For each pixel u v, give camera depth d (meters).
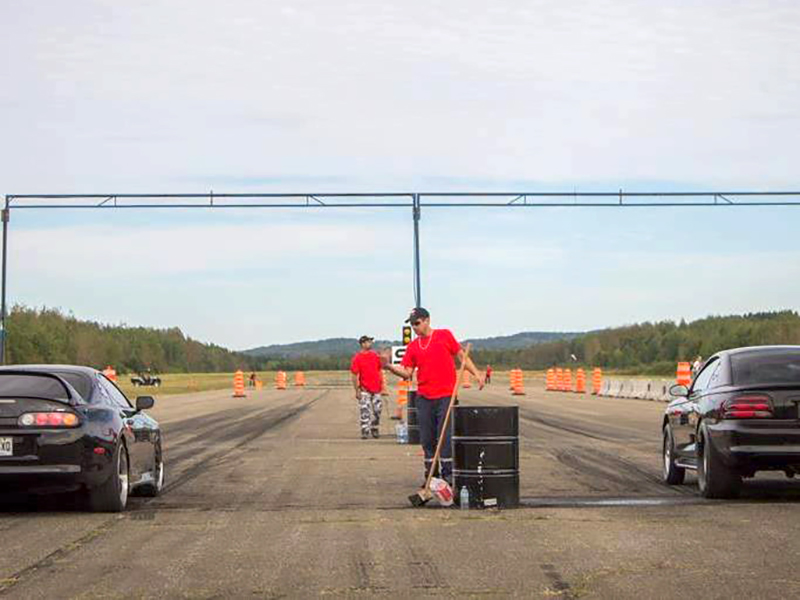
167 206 43.75
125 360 127.50
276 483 15.88
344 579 8.63
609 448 21.98
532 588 8.27
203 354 171.38
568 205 44.19
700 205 44.50
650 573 8.80
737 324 112.62
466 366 13.48
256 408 44.22
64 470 11.89
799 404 12.77
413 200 43.47
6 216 43.75
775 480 15.68
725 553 9.64
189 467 18.58
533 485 15.30
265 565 9.22
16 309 86.00
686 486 15.12
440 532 10.84
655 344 131.25
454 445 12.63
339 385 95.31
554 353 165.62
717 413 13.08
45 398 12.05
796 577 8.62
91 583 8.55
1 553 9.84
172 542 10.38
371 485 15.52
